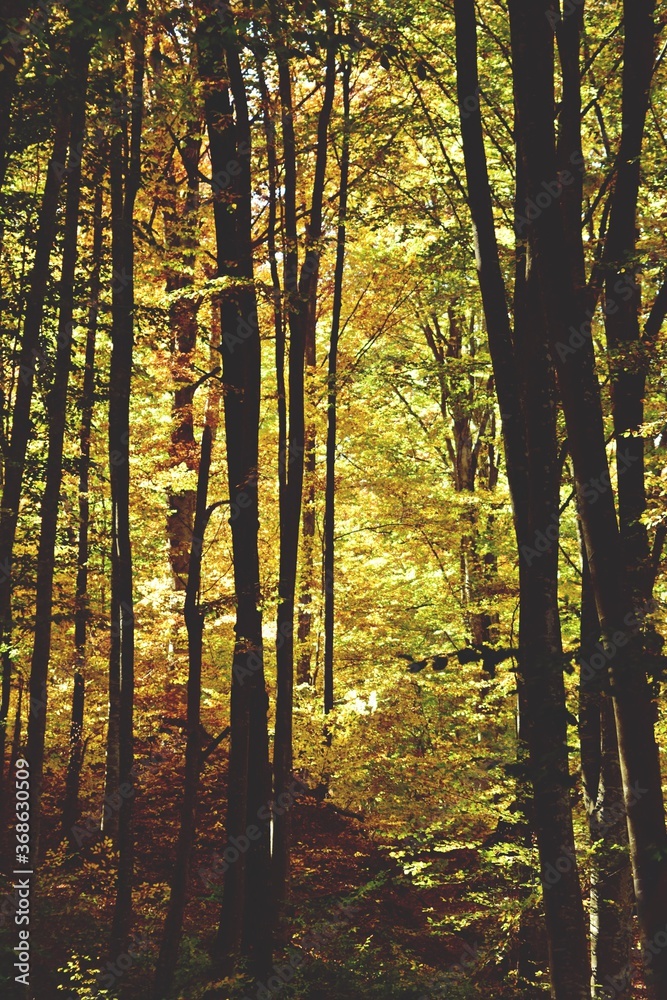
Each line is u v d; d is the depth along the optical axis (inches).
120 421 433.4
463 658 207.5
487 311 355.3
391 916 588.1
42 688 394.9
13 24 283.4
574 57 333.7
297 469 493.4
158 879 575.5
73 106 392.2
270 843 470.3
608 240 365.4
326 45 338.0
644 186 455.2
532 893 462.9
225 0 346.9
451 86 531.2
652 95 467.5
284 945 464.1
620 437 359.3
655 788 263.1
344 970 482.0
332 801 602.2
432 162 610.9
